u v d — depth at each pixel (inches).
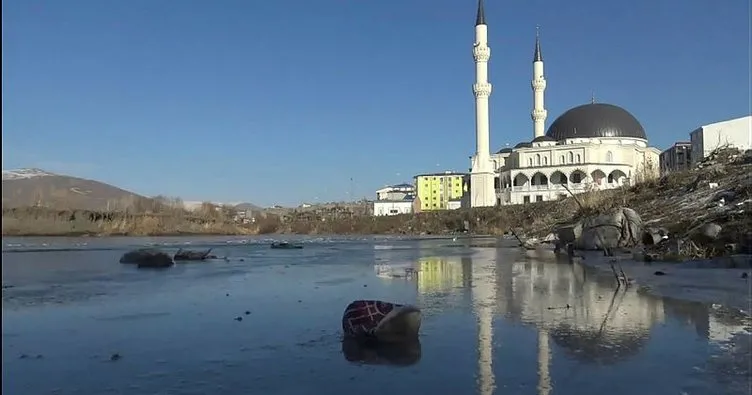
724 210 1433.3
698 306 674.2
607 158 5684.1
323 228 6176.2
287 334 573.9
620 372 403.2
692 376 390.0
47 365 455.8
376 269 1382.9
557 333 542.3
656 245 1445.6
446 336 540.7
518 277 1080.8
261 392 377.1
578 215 2455.7
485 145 5639.8
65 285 1056.2
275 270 1387.8
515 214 4675.2
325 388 383.2
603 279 991.6
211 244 3085.6
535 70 6382.9
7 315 706.8
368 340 537.6
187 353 494.0
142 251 1692.9
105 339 557.6
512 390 368.2
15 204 4781.0
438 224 5339.6
